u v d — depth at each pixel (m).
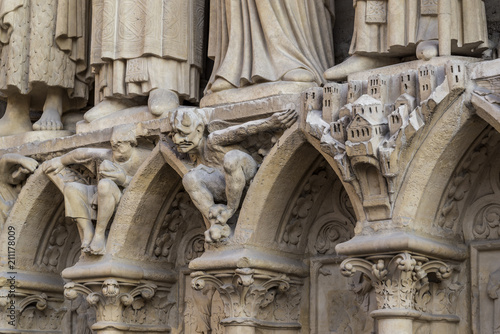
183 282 11.85
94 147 11.73
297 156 9.95
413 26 9.41
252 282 9.96
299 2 10.55
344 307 10.28
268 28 10.37
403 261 8.73
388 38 9.54
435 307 9.37
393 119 8.76
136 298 11.55
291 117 9.70
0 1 12.96
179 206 11.70
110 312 11.31
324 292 10.48
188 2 11.67
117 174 11.17
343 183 9.39
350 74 9.72
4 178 12.70
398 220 8.93
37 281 12.66
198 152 10.48
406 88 8.90
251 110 10.08
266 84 10.16
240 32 10.62
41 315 12.94
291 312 10.53
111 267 11.09
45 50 12.73
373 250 8.91
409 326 8.91
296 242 10.60
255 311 10.13
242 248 10.07
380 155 8.73
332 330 10.32
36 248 12.73
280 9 10.43
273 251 10.34
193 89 11.68
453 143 8.96
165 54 11.38
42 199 12.40
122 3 11.59
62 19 12.69
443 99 8.68
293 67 10.16
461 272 9.54
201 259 10.25
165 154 10.83
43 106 13.41
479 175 9.51
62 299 13.04
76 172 11.98
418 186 8.98
